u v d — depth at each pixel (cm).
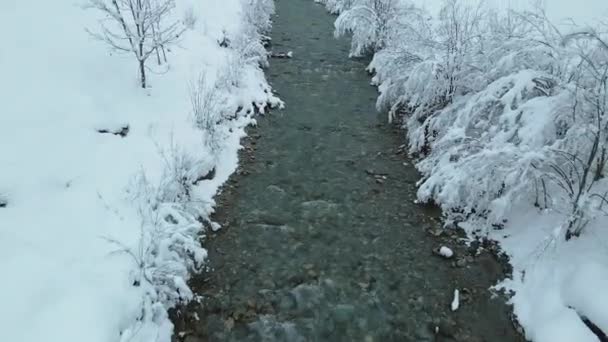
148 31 786
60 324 348
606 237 460
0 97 553
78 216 454
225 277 488
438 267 511
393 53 832
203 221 556
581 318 396
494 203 500
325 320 445
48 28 700
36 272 382
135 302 388
